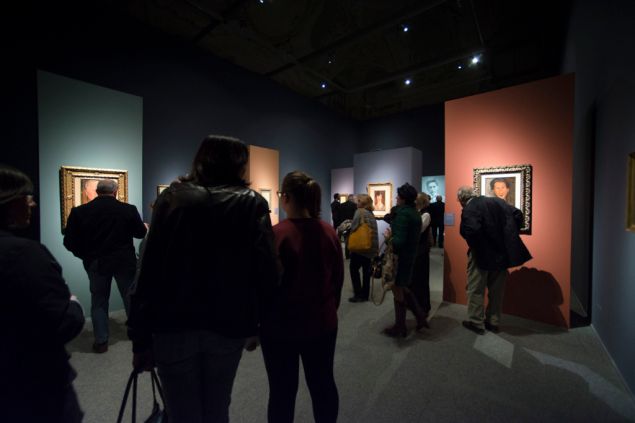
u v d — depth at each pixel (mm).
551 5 5676
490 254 2986
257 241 1102
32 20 4613
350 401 2055
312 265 1336
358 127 12523
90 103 3650
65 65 4945
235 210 1085
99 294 2789
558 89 3303
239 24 6160
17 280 821
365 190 7832
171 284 1020
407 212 2773
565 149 3275
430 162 10852
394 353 2715
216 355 1096
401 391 2162
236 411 1956
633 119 2197
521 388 2193
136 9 5633
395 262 2912
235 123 7812
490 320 3184
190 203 1033
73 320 925
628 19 2301
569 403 2027
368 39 7242
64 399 947
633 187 2154
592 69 3309
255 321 1140
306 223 1388
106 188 2898
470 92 9734
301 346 1321
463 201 3143
